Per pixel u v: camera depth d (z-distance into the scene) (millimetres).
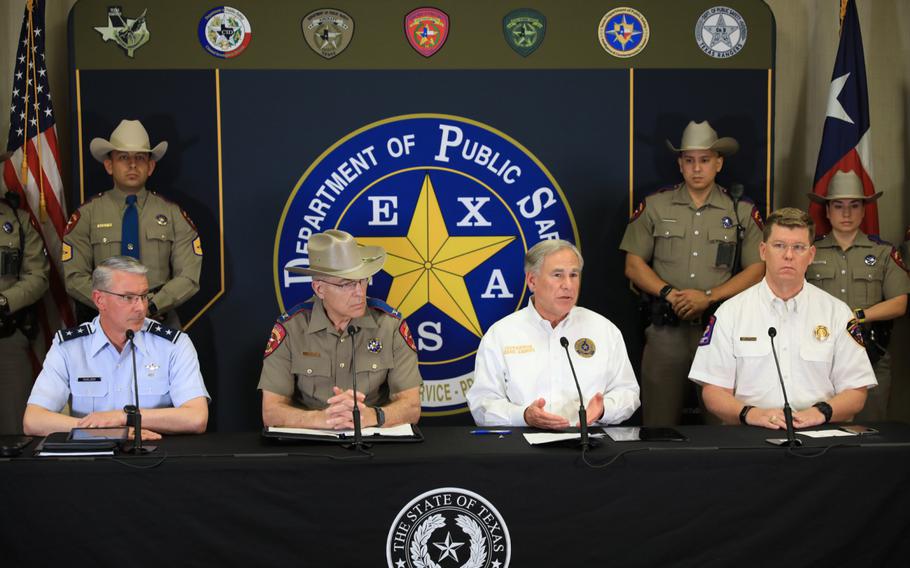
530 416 3178
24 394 4668
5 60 5078
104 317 3379
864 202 4863
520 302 4984
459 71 4906
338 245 3520
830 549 2814
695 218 4820
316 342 3658
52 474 2627
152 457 2709
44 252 4766
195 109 4848
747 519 2799
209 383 4902
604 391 3570
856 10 5047
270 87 4863
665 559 2793
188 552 2688
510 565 2756
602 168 4969
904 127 5363
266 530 2705
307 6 4855
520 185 4957
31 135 4820
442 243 4961
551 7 4914
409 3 4879
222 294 4891
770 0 5387
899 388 5375
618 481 2762
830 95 5066
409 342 3738
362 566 2729
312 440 2922
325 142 4895
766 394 3596
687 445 2854
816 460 2793
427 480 2730
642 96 4953
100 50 4805
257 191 4883
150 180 4855
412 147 4922
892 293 4789
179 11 4824
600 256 4992
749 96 4973
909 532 2822
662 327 4770
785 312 3605
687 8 4945
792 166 5449
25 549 2643
